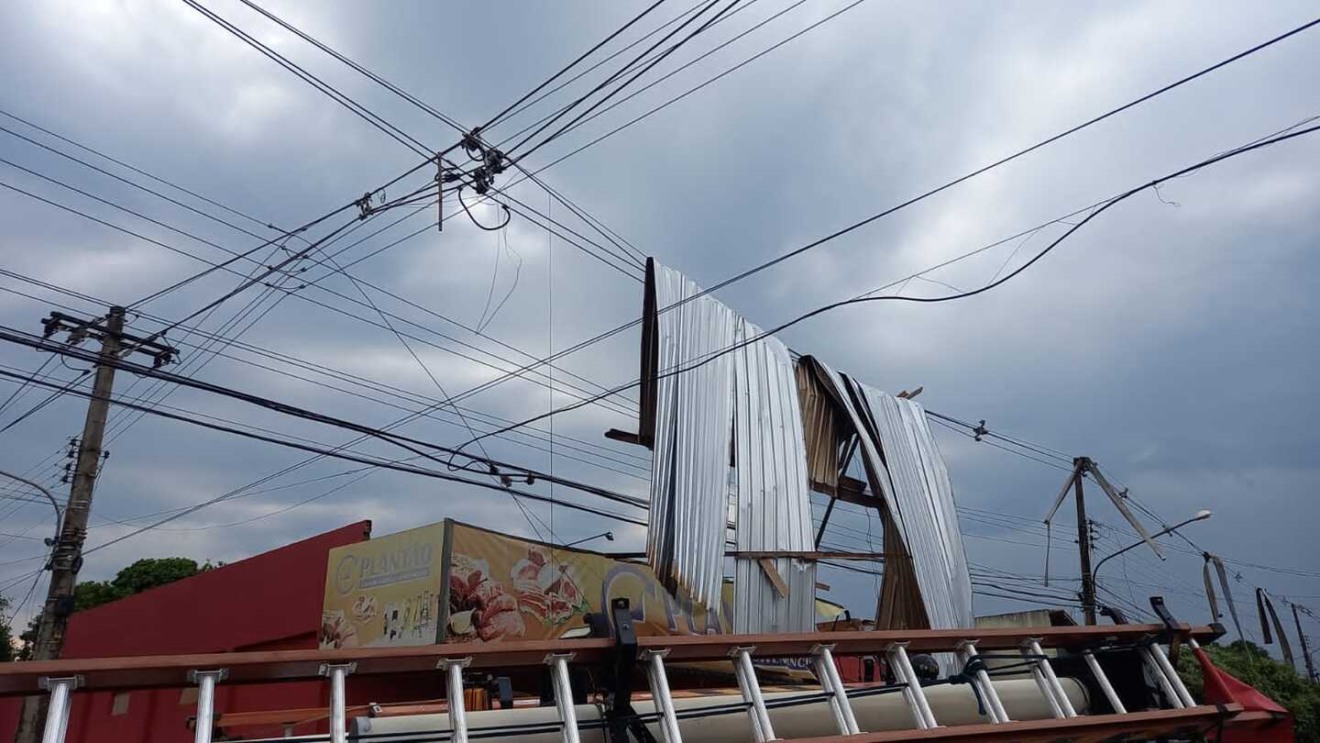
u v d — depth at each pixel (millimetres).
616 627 3881
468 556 13758
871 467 11805
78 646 23734
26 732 14734
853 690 4520
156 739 18656
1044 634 4992
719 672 7184
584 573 15086
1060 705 4699
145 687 3193
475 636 13406
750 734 4301
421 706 5406
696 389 10602
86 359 9523
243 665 3217
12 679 2914
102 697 20469
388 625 14031
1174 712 4797
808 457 11891
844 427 12539
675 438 10125
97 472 15750
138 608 21828
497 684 4789
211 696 3113
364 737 3418
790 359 12148
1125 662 5379
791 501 10805
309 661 3330
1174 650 5453
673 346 10594
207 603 19844
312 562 17422
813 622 10383
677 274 11250
